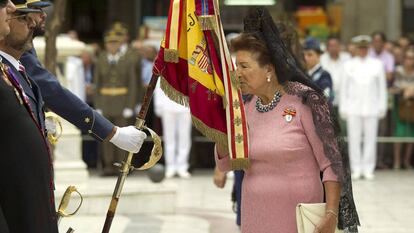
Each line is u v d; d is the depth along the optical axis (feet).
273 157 23.04
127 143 23.95
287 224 23.06
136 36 88.33
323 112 22.97
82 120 24.06
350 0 87.56
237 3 78.79
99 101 64.28
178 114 64.69
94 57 73.10
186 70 23.94
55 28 41.88
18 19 21.17
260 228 23.27
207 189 58.65
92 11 93.30
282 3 85.05
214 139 23.63
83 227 43.27
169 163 65.46
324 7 87.35
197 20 23.39
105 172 62.64
